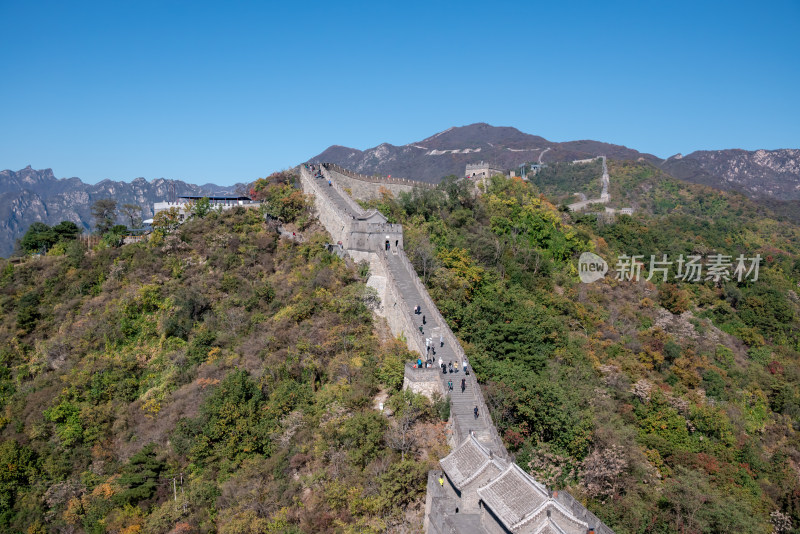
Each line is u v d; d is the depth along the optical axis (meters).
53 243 114.94
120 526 56.03
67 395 73.25
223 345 77.62
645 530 50.19
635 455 56.50
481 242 101.94
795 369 104.00
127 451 65.69
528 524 31.55
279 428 59.38
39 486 63.97
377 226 81.25
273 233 98.25
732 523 50.28
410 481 44.38
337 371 63.06
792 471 73.00
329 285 79.88
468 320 72.94
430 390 54.72
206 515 54.03
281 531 45.88
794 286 145.25
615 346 88.75
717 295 129.25
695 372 89.00
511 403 56.47
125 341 84.88
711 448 70.94
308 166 113.44
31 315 92.56
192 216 106.88
